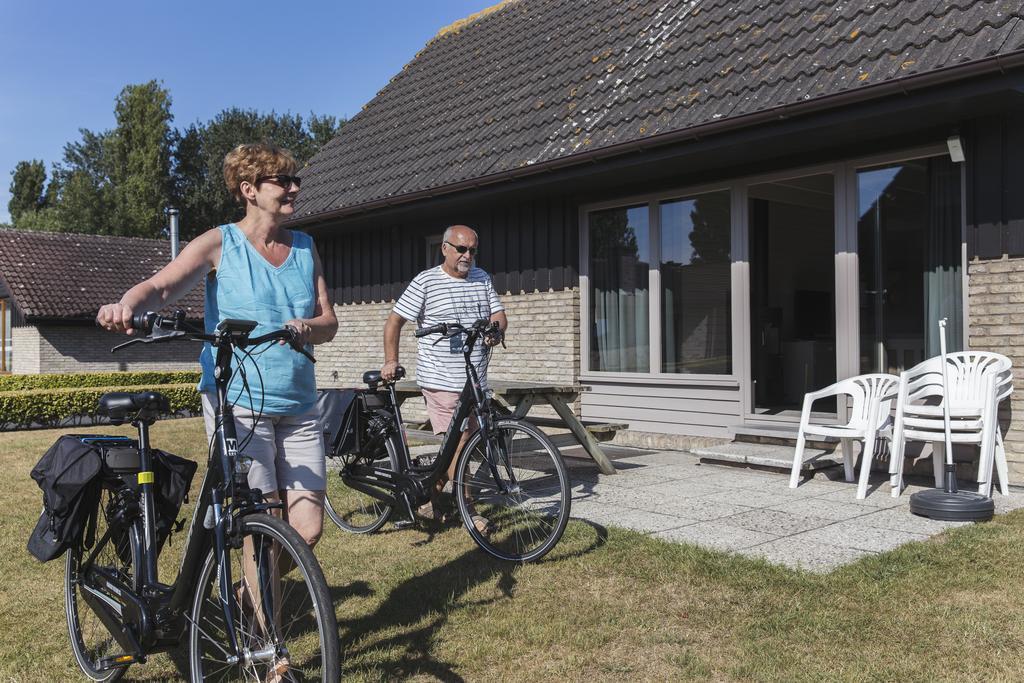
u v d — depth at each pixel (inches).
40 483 116.6
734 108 269.3
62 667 122.0
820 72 258.1
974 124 239.9
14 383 736.3
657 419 335.3
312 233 489.7
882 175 267.9
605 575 155.9
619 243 350.3
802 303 349.1
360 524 200.7
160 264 1034.7
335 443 188.4
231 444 100.7
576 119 340.8
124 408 112.7
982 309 239.0
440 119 447.2
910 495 220.8
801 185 301.4
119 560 120.2
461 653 123.1
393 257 456.1
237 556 98.0
